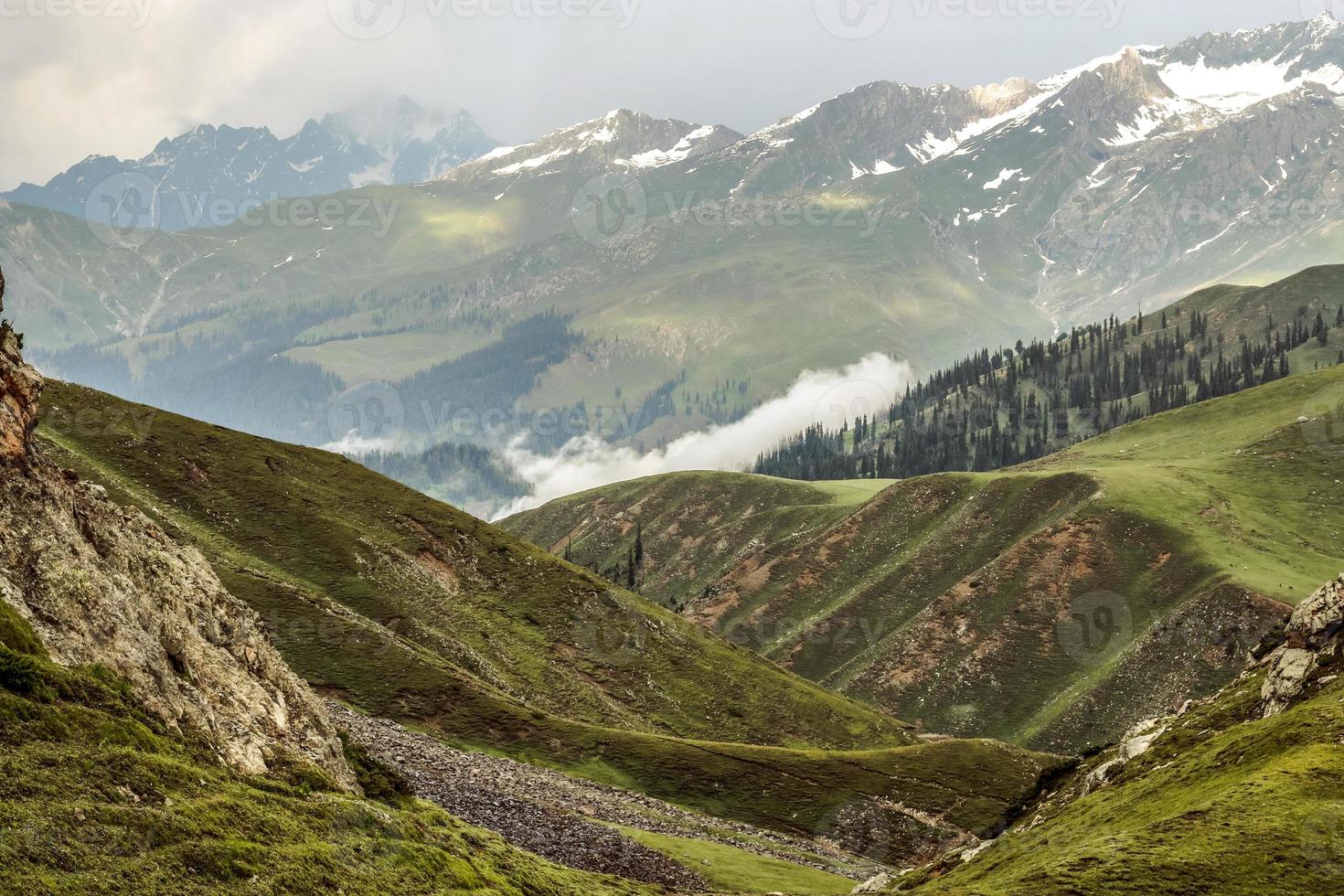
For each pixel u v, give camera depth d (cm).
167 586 6209
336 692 13950
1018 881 5572
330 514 18650
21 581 4912
